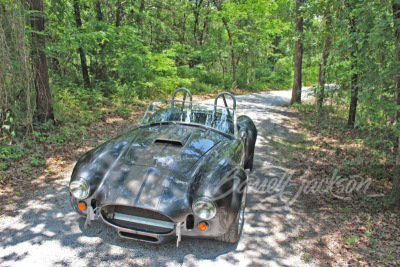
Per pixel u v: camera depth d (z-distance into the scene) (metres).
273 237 2.92
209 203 2.30
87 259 2.43
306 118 9.87
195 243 2.75
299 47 12.91
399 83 3.63
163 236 2.42
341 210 3.55
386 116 3.85
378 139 4.79
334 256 2.66
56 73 9.52
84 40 8.44
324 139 7.02
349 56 6.19
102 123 7.30
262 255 2.63
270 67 32.56
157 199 2.35
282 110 11.81
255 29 20.22
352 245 2.84
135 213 2.45
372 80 3.86
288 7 13.19
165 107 4.11
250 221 3.21
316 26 9.97
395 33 3.53
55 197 3.50
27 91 5.04
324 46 10.26
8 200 3.35
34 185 3.79
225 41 20.61
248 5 18.08
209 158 2.85
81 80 10.75
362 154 5.57
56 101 7.05
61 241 2.65
